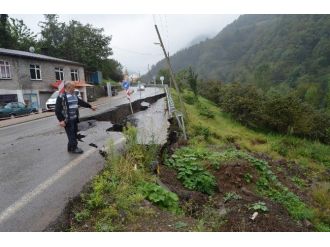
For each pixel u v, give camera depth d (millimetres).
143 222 4797
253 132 25359
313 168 16406
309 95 58875
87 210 4973
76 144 8461
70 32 50438
